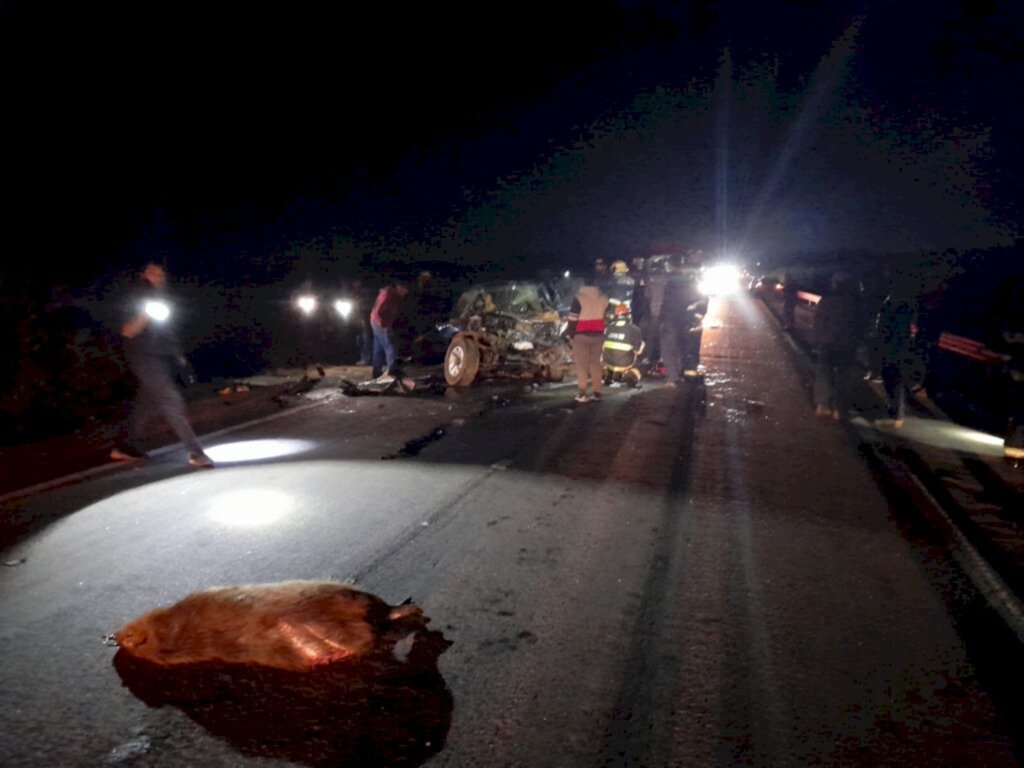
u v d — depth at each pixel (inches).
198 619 145.2
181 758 119.0
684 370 506.3
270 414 397.7
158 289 287.6
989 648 157.0
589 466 292.4
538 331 530.9
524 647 154.3
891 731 128.3
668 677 144.1
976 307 408.5
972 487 271.6
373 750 121.3
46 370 372.2
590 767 118.3
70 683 139.9
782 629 163.8
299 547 205.9
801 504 249.3
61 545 207.5
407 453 311.7
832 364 394.0
